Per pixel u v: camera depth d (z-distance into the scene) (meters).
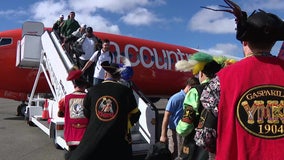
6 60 14.29
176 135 5.41
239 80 1.89
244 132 1.83
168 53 19.17
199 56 3.29
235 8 1.95
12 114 16.59
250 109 1.84
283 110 1.82
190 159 3.15
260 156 1.80
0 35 14.53
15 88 14.57
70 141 4.53
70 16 12.81
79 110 4.59
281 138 1.80
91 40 10.46
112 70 3.60
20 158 7.47
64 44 11.02
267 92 1.85
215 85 1.95
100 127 3.38
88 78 10.12
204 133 2.01
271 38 1.94
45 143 9.16
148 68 17.91
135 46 17.67
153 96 19.41
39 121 10.81
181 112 5.32
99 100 3.46
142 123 7.66
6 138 9.80
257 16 1.96
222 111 1.89
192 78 5.24
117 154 3.37
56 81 9.78
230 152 1.85
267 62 1.93
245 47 2.08
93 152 3.32
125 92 3.52
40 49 12.41
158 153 4.12
